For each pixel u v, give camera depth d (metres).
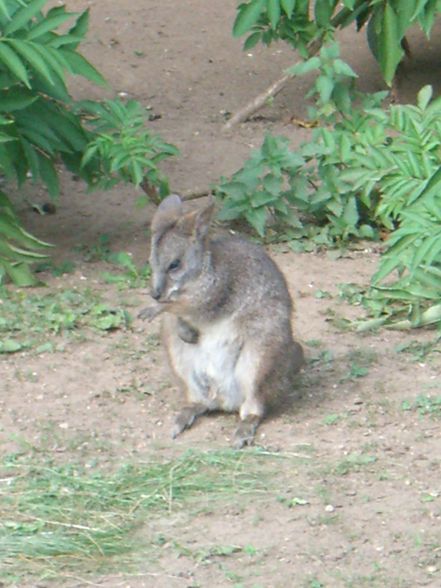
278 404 11.59
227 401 11.56
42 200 15.66
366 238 14.83
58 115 13.94
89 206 15.59
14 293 13.56
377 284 13.48
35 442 10.96
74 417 11.39
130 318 13.10
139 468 10.55
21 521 9.86
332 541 9.59
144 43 19.38
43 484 10.33
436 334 12.92
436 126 14.04
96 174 14.45
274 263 11.78
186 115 17.73
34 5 13.15
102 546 9.55
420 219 12.31
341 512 9.95
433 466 10.59
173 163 16.36
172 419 11.44
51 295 13.54
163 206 11.73
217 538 9.64
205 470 10.56
